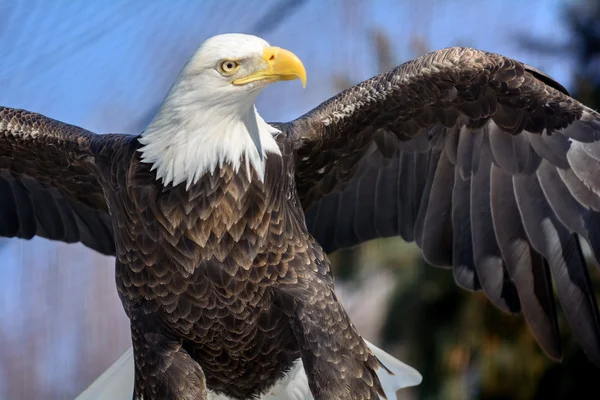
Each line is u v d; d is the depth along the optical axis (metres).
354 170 11.83
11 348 16.64
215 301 10.55
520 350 15.98
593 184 11.18
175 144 10.35
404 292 16.31
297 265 10.65
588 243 11.20
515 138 11.38
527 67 11.05
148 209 10.44
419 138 11.59
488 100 11.16
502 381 16.02
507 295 11.61
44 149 11.34
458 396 16.09
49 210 12.15
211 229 10.42
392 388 11.45
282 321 10.70
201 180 10.36
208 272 10.48
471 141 11.50
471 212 11.62
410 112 11.38
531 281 11.48
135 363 10.56
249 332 10.70
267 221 10.52
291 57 10.16
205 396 10.33
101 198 11.95
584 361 15.75
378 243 16.44
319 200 12.02
